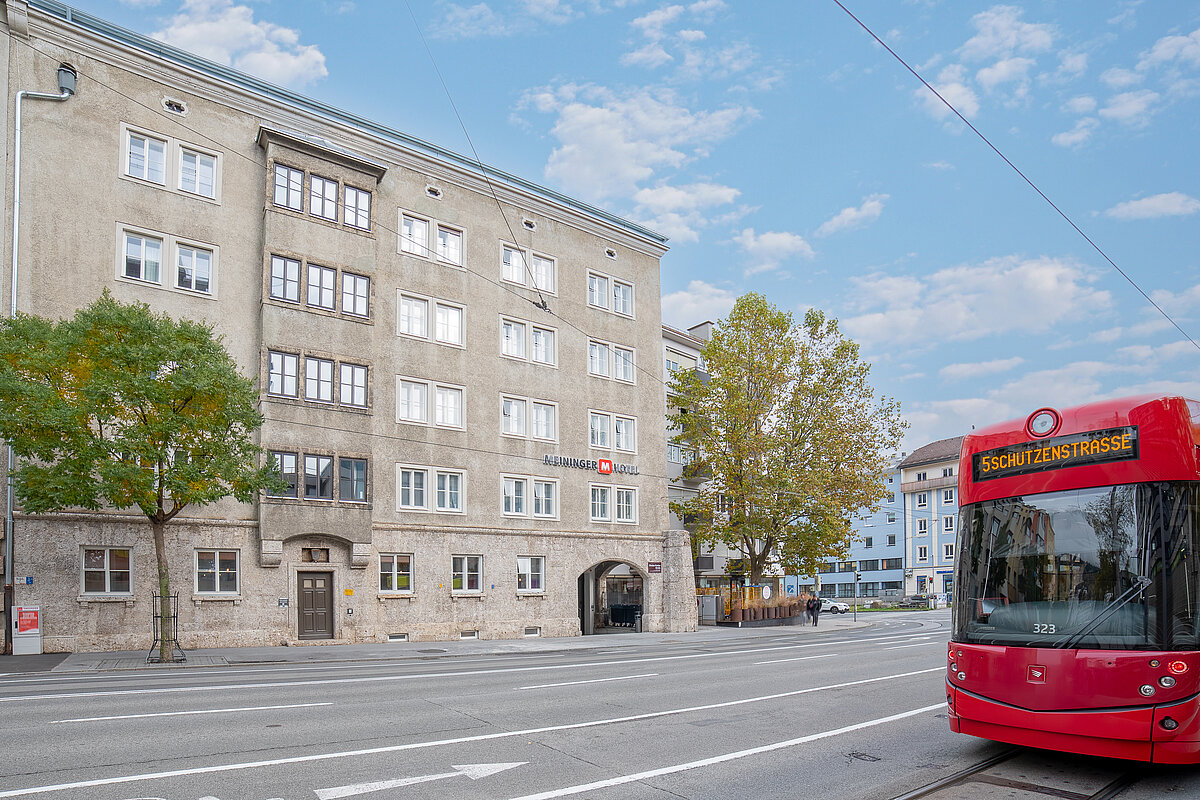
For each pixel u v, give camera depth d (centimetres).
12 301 2328
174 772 786
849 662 2064
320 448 2828
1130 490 823
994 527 908
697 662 2102
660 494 4038
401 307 3188
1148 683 762
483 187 3522
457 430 3275
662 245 4250
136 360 2002
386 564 3002
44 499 1948
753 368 4275
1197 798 769
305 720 1077
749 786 784
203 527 2584
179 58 2769
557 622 3484
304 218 2902
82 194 2491
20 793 708
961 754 929
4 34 2408
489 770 819
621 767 844
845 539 4312
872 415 4391
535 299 3647
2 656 2180
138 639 2436
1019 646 841
